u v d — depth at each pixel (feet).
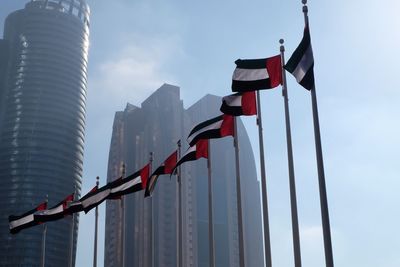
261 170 136.46
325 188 101.86
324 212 99.55
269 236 130.52
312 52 114.01
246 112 151.33
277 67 135.33
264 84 135.33
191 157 172.45
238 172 150.92
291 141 123.65
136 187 209.77
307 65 114.42
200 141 172.76
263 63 137.18
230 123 160.86
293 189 118.52
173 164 194.08
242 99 151.94
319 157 104.94
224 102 152.76
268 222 131.64
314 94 111.45
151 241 207.51
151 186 199.21
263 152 138.41
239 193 148.56
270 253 129.39
